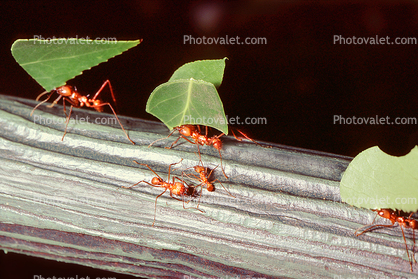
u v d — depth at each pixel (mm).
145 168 208
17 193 206
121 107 307
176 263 208
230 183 208
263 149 214
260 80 333
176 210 205
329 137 307
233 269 206
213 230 204
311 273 204
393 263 202
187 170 210
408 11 354
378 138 303
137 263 210
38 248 211
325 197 207
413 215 206
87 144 209
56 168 206
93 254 210
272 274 205
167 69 326
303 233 203
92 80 315
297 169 211
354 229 203
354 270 203
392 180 203
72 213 206
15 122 209
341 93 328
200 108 205
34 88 303
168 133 216
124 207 205
